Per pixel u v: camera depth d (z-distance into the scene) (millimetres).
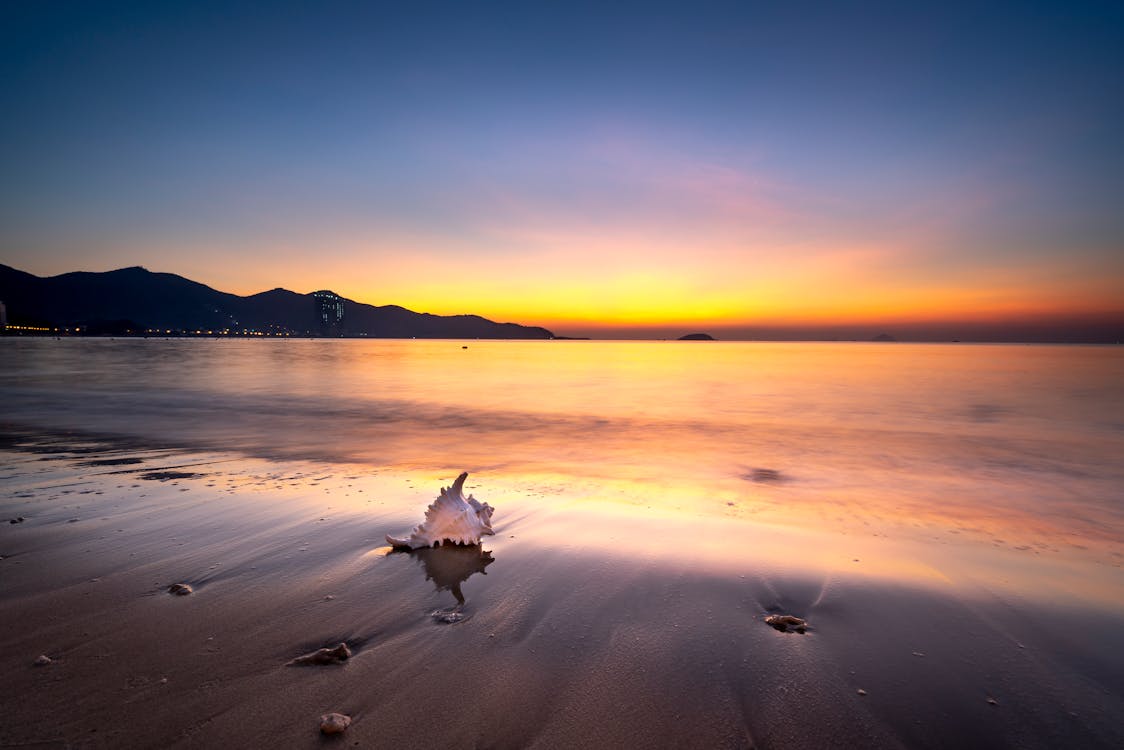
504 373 40781
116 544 4965
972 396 24281
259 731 2518
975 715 2768
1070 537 6113
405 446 11758
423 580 4305
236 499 6637
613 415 17812
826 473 9664
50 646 3207
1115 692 2998
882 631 3625
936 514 7051
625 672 3053
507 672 3029
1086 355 101188
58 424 13891
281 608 3764
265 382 29047
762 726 2633
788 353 115438
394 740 2479
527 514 6383
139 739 2449
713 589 4223
